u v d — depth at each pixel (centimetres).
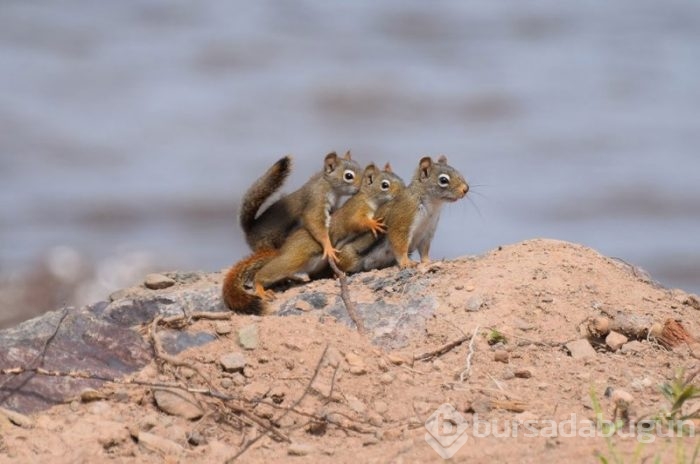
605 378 1238
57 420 1166
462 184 1517
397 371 1248
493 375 1247
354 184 1508
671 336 1309
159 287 1523
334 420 1163
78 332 1292
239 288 1409
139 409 1186
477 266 1440
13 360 1243
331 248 1493
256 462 1095
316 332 1282
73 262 3441
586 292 1389
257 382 1218
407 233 1512
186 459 1104
